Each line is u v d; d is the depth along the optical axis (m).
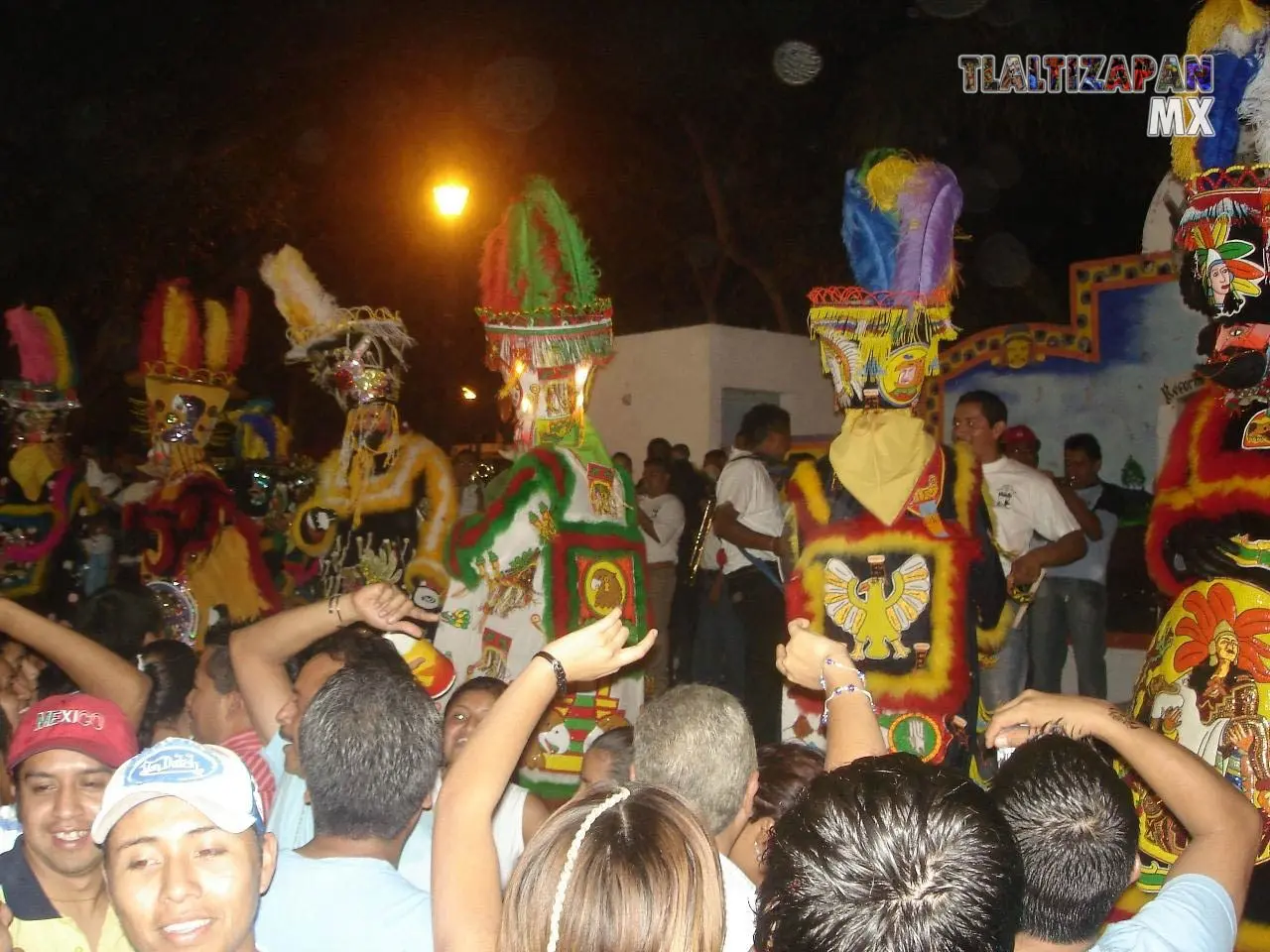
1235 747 3.28
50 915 2.38
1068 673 8.51
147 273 15.15
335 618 3.23
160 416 6.63
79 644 3.00
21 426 7.16
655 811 1.70
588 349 4.79
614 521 4.71
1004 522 5.67
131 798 1.85
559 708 4.44
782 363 12.43
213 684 3.66
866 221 3.93
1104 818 2.01
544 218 4.78
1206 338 3.54
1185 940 2.01
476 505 8.77
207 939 1.86
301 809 3.03
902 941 1.41
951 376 9.67
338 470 6.01
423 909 2.28
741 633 7.59
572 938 1.60
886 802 1.50
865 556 3.79
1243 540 3.41
